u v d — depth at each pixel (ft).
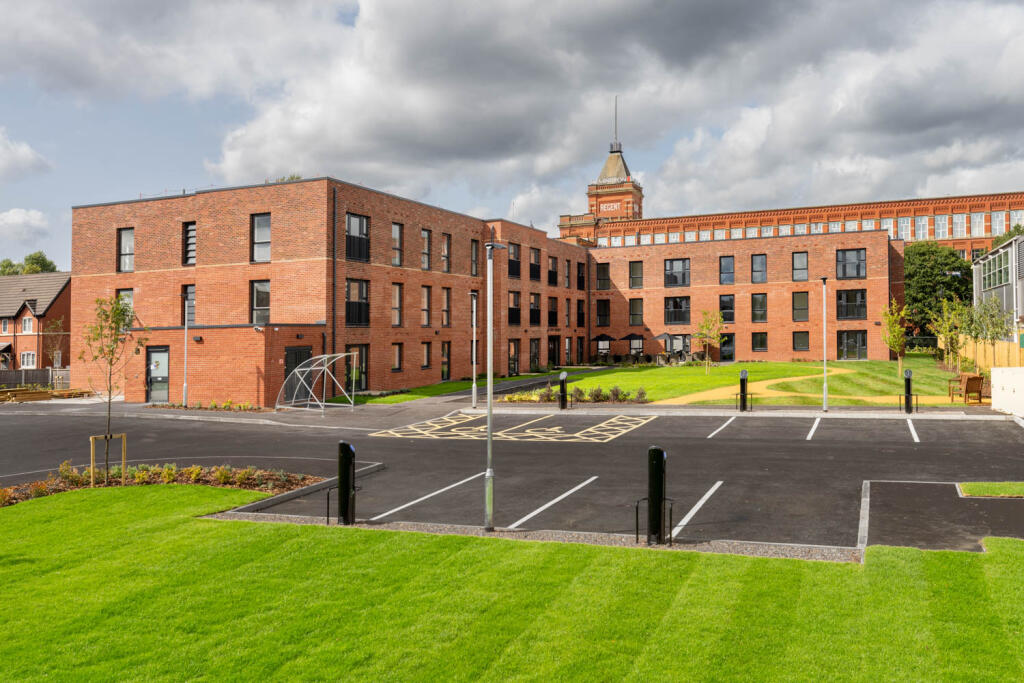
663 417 90.63
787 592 28.48
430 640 25.57
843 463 57.88
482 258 155.33
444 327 142.20
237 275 118.73
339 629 26.61
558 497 47.65
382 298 124.57
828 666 22.90
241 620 27.53
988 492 44.88
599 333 203.00
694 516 41.86
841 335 177.37
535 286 172.86
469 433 79.92
